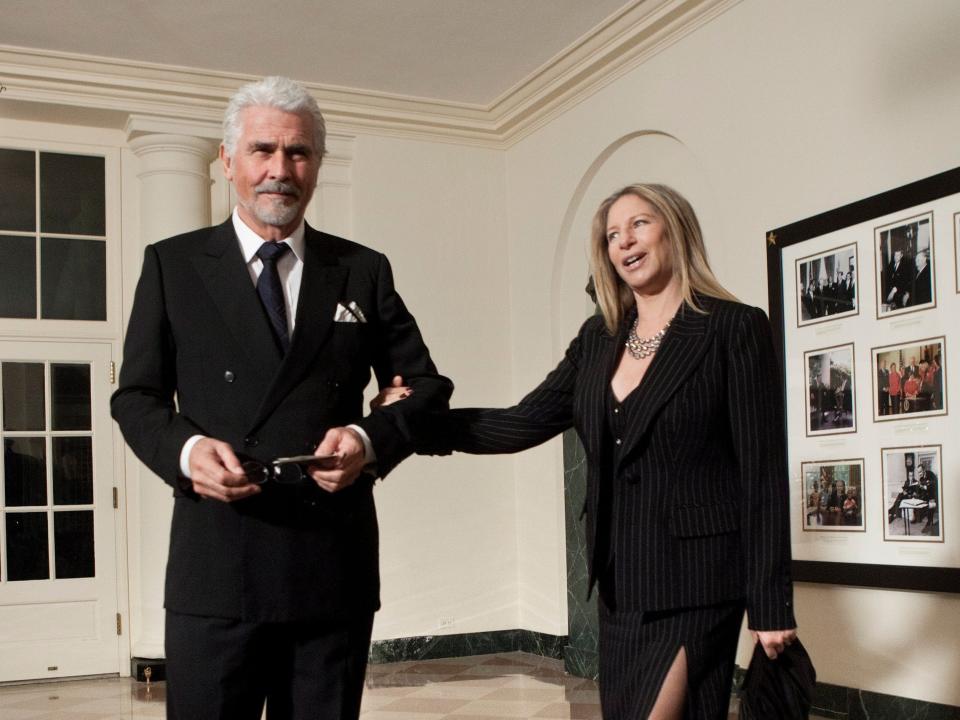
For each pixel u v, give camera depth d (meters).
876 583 4.79
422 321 7.93
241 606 2.13
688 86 6.23
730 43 5.89
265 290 2.28
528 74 7.45
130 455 7.40
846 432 5.00
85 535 7.25
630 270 2.67
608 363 2.68
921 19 4.72
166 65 7.02
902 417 4.70
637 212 2.66
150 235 7.29
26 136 7.29
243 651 2.15
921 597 4.66
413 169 8.03
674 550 2.46
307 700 2.21
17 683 6.96
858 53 5.04
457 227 8.13
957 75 4.55
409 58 7.12
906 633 4.73
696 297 2.61
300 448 2.20
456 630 7.80
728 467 2.53
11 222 7.27
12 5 6.15
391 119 7.88
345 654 2.23
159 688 6.72
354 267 2.42
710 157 6.05
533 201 7.95
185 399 2.24
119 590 7.27
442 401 2.46
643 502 2.51
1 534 7.04
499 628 7.94
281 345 2.26
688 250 2.67
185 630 2.16
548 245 7.77
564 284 7.69
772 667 2.44
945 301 4.50
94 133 7.46
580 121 7.35
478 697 6.22
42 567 7.13
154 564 7.13
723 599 2.46
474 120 8.10
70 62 6.86
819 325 5.17
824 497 5.13
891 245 4.77
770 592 2.41
